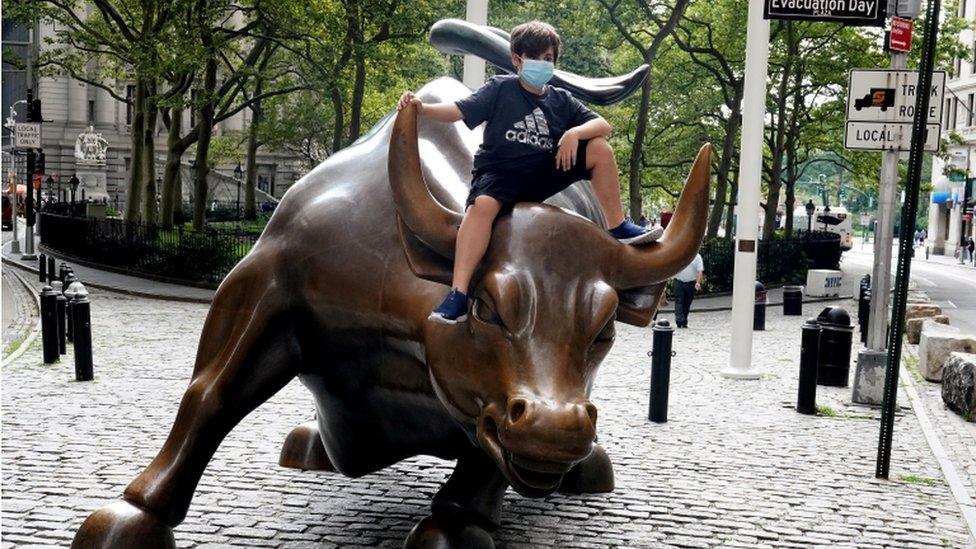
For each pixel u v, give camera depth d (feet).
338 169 18.20
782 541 21.13
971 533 22.47
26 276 85.15
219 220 157.69
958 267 178.60
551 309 13.74
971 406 36.91
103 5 95.04
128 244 90.58
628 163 130.31
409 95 14.28
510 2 85.10
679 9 92.38
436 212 14.32
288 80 132.36
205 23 90.27
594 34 92.53
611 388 40.75
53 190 212.64
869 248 279.08
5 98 225.15
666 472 26.66
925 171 247.91
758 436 32.17
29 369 39.86
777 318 76.43
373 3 84.33
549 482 13.48
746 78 43.29
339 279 16.83
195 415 16.97
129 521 16.34
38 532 19.38
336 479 24.12
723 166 113.29
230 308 17.39
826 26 110.73
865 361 38.81
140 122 110.22
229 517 20.79
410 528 20.49
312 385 18.34
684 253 14.51
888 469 27.32
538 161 14.66
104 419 30.35
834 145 129.29
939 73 35.40
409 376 16.49
